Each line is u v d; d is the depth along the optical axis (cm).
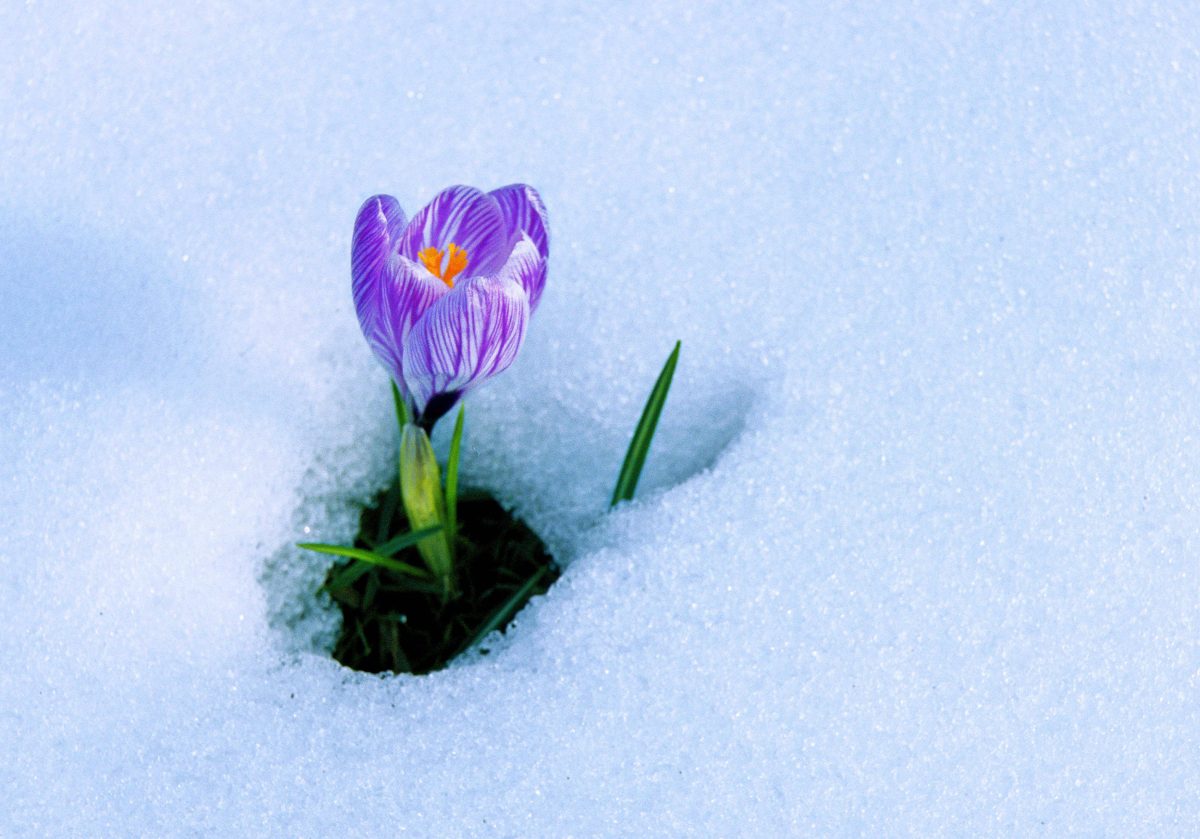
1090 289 89
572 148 91
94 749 84
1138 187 91
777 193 91
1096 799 84
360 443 89
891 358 89
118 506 86
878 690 84
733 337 90
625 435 89
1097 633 85
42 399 87
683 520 87
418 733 84
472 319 81
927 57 93
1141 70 92
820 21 93
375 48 92
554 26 93
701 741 84
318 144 91
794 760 84
